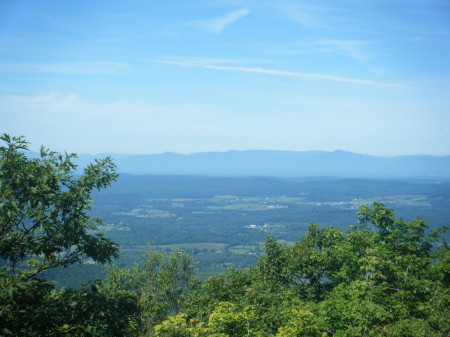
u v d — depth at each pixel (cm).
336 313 1600
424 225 2258
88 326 1362
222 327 1391
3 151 1420
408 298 1642
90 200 1567
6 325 1252
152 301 2823
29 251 1485
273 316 1789
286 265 2436
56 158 1567
